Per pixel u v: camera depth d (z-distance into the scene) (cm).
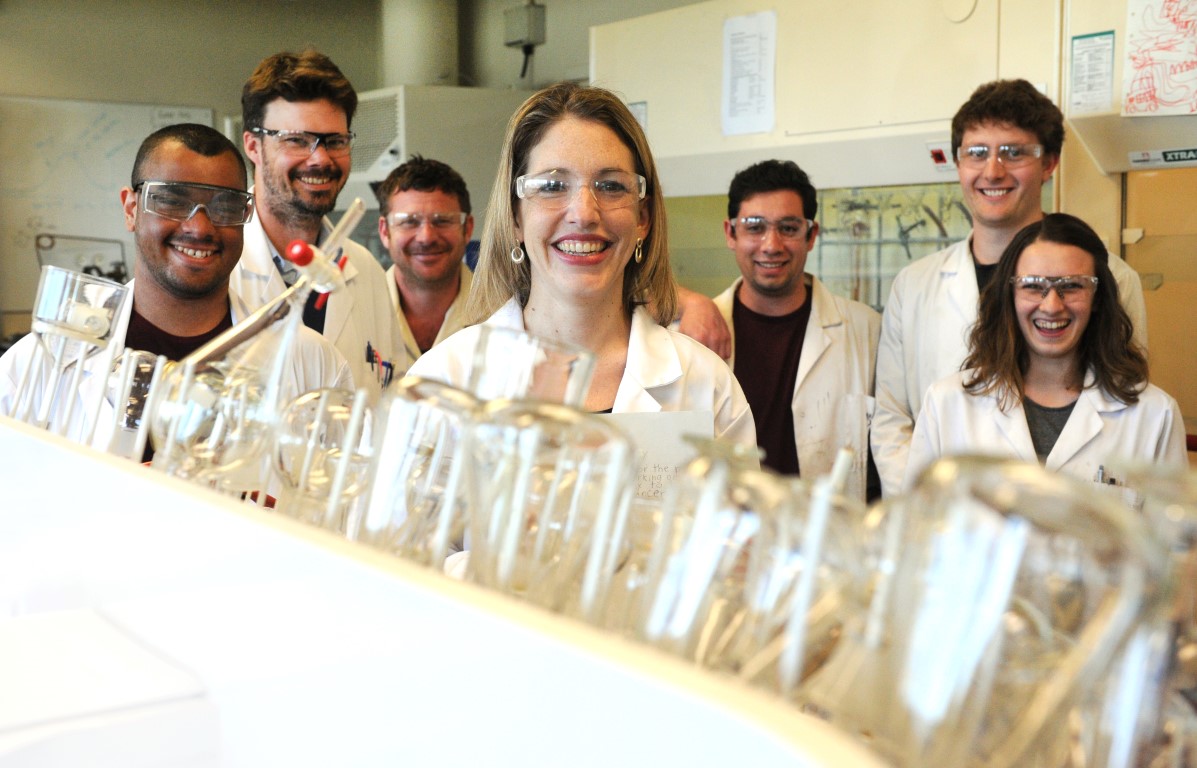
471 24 668
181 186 179
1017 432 219
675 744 46
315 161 238
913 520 54
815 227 287
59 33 605
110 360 134
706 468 67
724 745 44
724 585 67
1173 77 270
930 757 53
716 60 359
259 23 667
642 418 133
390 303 266
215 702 76
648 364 163
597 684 50
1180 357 293
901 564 54
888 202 330
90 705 72
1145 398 214
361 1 700
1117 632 50
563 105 157
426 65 636
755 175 279
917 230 324
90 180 616
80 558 96
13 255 596
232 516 74
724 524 65
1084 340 218
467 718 56
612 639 52
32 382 145
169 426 110
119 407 126
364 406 92
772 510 63
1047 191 301
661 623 67
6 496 113
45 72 602
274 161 238
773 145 348
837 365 287
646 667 48
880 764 41
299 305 112
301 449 102
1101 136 287
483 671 55
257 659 71
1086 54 283
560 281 158
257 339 111
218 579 76
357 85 702
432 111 538
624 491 72
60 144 605
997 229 267
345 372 186
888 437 282
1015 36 295
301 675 67
